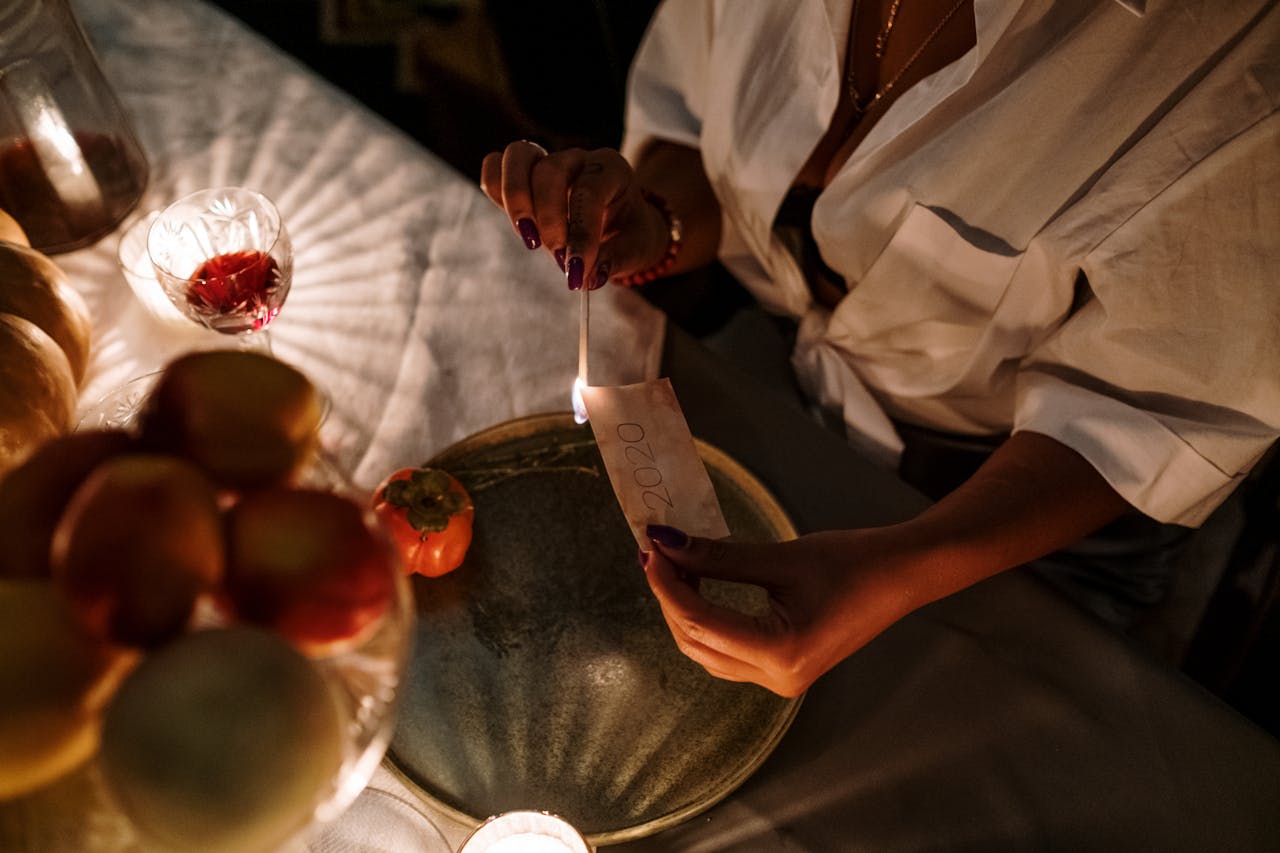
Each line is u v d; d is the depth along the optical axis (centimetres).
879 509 71
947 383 90
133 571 33
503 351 80
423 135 211
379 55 228
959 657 63
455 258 87
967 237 81
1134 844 56
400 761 59
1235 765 58
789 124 90
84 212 85
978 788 58
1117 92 73
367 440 75
